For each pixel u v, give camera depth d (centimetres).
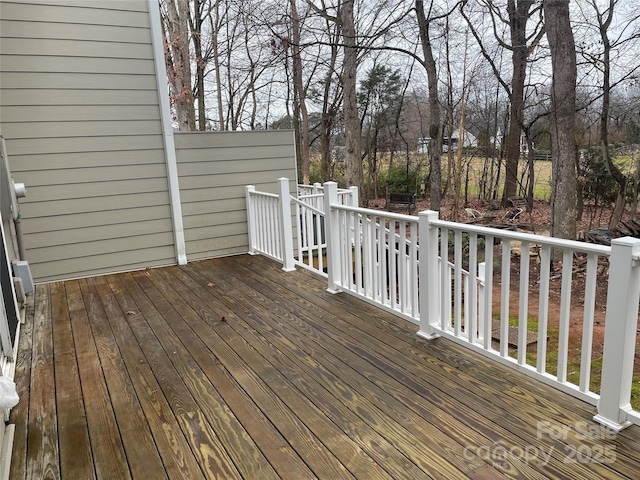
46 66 445
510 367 250
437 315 301
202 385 249
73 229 478
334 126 1694
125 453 192
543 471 170
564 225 792
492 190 1334
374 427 203
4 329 263
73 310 383
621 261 181
